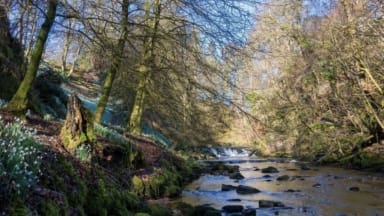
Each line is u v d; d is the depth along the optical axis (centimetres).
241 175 2012
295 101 3444
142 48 1697
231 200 1330
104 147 1059
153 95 2064
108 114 2978
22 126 775
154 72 1825
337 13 2700
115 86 2392
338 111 2958
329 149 2858
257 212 1146
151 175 1229
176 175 1598
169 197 1248
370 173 2139
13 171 491
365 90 2666
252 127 2520
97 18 1224
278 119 3556
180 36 1527
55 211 532
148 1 1655
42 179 596
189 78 1606
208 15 1411
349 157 2600
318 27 3209
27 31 1587
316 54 3027
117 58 1387
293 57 3303
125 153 1170
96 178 791
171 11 1648
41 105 1930
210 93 1553
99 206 715
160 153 1745
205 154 3722
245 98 1583
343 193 1471
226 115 1705
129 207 855
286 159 3312
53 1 1074
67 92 2756
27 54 1769
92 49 1434
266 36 2870
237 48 1429
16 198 478
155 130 3022
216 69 1489
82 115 905
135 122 2061
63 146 849
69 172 692
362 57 2455
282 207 1216
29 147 620
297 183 1769
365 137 2672
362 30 2308
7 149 530
